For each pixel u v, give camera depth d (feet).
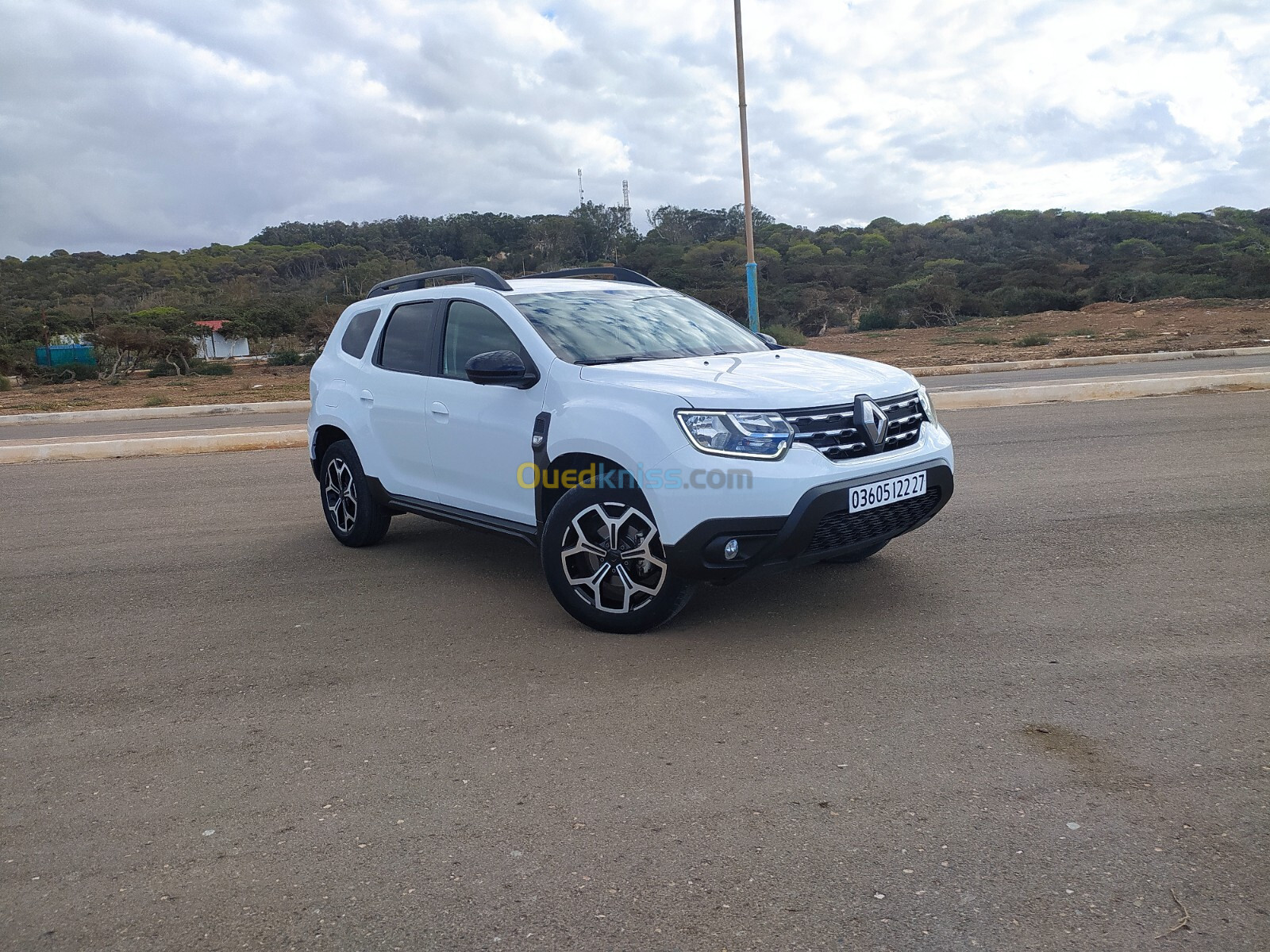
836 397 13.30
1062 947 6.72
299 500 26.45
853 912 7.21
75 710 12.08
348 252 562.66
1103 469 24.85
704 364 14.66
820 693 11.43
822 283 259.19
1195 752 9.50
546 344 15.34
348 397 19.53
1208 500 20.79
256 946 7.13
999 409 38.91
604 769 9.76
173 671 13.35
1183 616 13.58
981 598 14.85
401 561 19.13
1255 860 7.64
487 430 15.94
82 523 24.71
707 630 13.93
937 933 6.93
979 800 8.77
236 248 624.18
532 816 8.87
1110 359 62.28
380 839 8.59
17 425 61.62
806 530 12.50
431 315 17.99
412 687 12.30
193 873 8.17
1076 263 245.65
